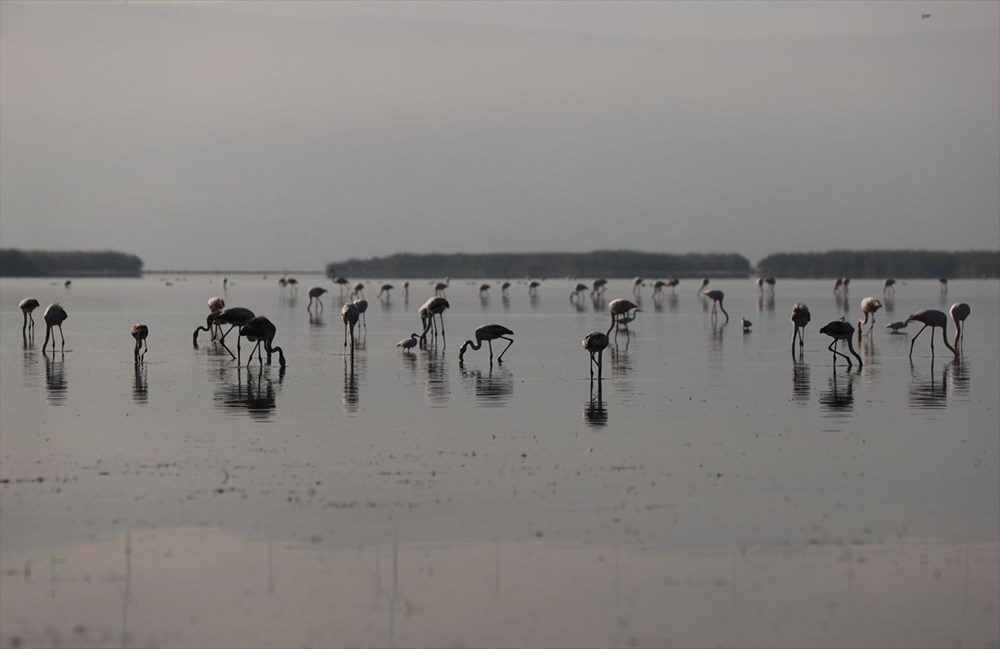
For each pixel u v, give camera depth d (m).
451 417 32.16
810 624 16.34
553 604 17.02
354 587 17.67
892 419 31.80
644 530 20.39
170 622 16.38
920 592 17.50
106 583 17.83
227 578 18.05
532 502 22.19
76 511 21.52
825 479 24.14
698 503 22.16
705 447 27.56
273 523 20.78
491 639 15.83
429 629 16.14
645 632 16.06
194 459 26.02
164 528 20.48
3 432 29.47
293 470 24.89
